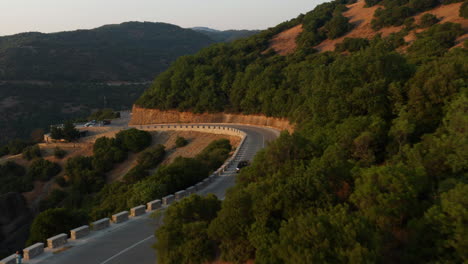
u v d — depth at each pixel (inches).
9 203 2148.1
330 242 410.9
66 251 668.1
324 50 3496.6
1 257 1683.1
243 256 528.1
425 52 1734.7
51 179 2672.2
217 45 4247.0
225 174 1387.8
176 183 1151.6
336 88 957.8
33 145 3297.2
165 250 582.9
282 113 2368.4
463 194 422.0
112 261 621.6
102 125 3740.2
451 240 410.9
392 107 858.8
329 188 557.6
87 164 2650.1
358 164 685.9
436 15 3056.1
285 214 538.3
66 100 6633.9
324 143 817.5
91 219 1099.3
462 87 731.4
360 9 4227.4
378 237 424.5
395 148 727.1
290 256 418.9
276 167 729.6
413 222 464.8
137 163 2500.0
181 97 3341.5
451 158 567.5
